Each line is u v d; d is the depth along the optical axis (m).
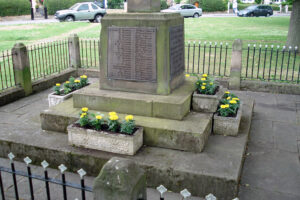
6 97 7.36
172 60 5.52
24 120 6.22
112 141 4.52
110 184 2.53
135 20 5.25
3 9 34.47
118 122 4.69
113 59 5.57
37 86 8.42
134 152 4.51
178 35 5.77
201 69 11.17
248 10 34.09
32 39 17.55
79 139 4.69
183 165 4.23
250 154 5.21
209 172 4.06
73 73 10.02
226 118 5.16
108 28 5.46
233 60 8.62
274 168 4.79
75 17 25.95
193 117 5.22
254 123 6.51
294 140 5.71
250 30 21.19
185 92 5.63
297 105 7.59
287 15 36.44
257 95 8.41
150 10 5.38
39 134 5.20
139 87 5.54
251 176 4.58
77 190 4.20
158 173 4.22
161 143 4.75
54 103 6.62
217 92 5.91
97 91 5.69
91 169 4.54
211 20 28.23
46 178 2.95
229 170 4.12
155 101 5.11
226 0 45.62
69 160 4.62
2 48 14.75
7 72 10.58
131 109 5.29
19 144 4.88
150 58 5.32
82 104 5.57
